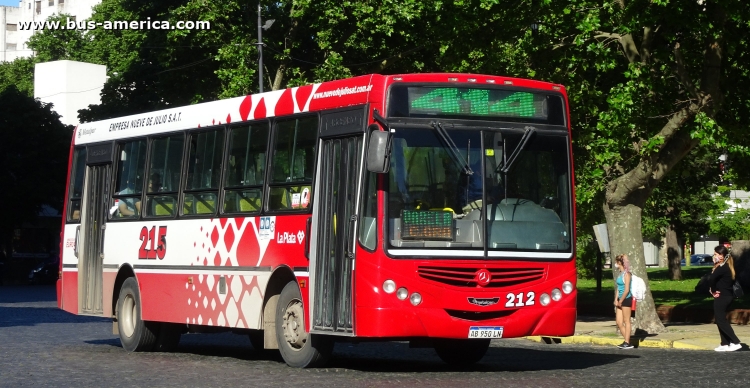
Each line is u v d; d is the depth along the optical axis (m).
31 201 67.06
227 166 17.30
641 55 25.09
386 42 42.78
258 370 15.38
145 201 19.47
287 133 15.98
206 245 17.56
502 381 13.70
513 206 14.30
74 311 21.55
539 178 14.54
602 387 13.01
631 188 24.88
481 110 14.40
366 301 13.88
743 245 39.09
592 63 26.89
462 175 14.14
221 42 43.25
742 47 25.50
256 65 42.75
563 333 14.42
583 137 27.25
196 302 17.77
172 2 46.31
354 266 14.07
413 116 14.13
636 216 25.27
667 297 36.88
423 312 13.82
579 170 29.00
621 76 28.64
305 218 15.24
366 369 15.58
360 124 14.35
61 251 22.30
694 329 26.17
